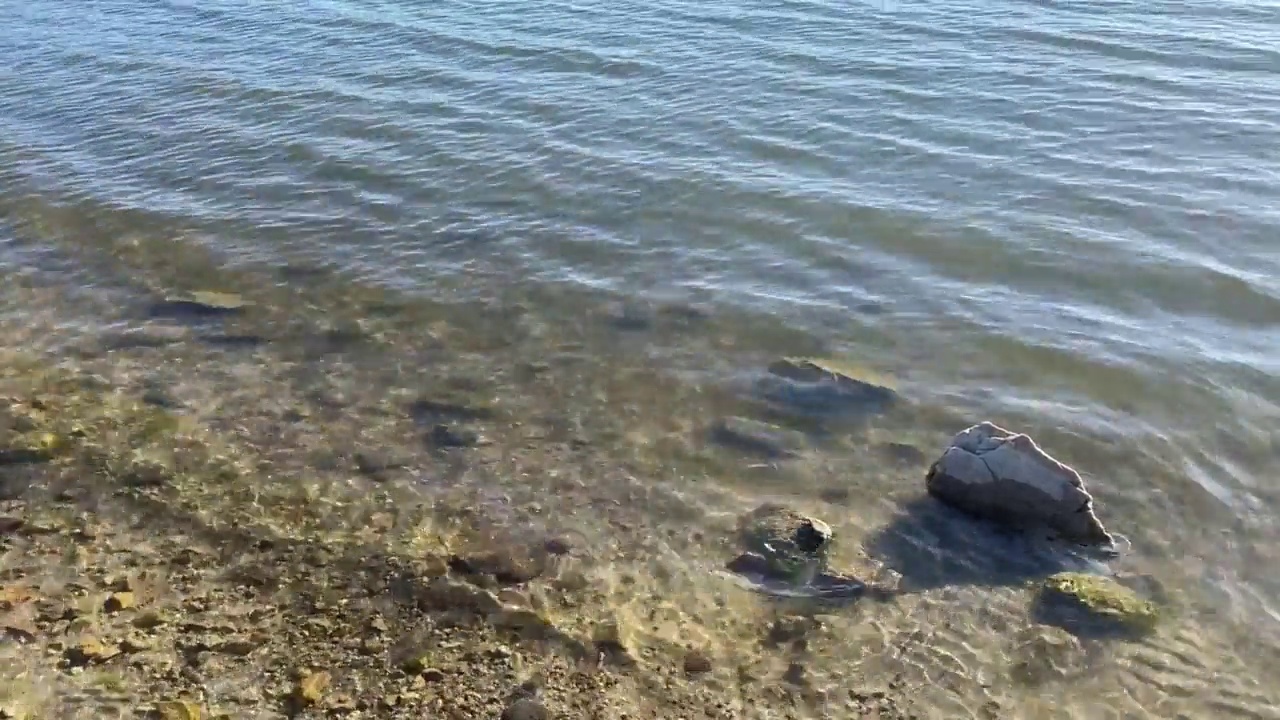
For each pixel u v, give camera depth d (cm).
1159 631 1119
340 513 1280
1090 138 2278
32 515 1255
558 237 1967
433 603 1135
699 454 1408
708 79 2633
